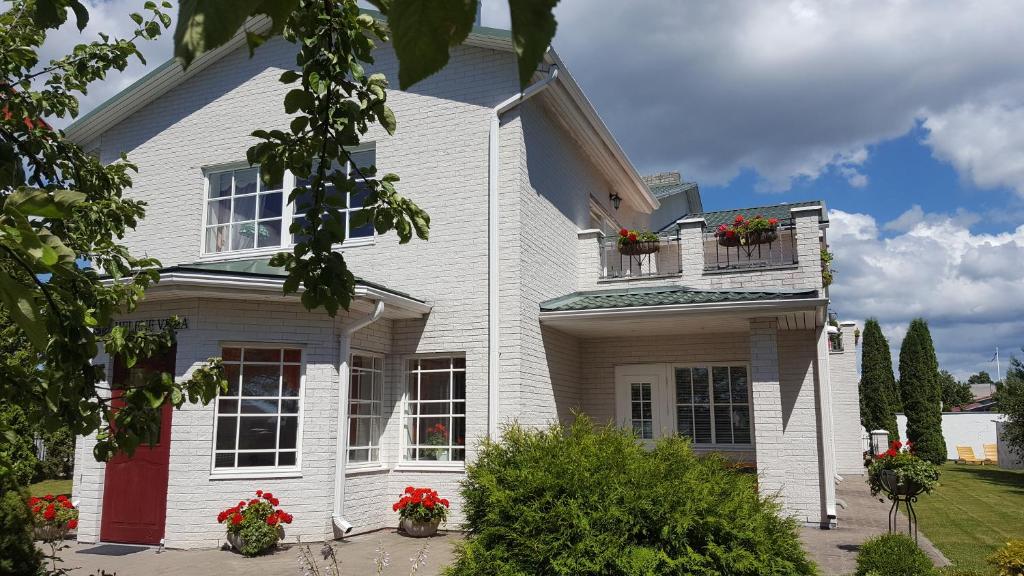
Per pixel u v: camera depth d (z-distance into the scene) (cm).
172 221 1241
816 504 1091
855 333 2083
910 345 3045
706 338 1235
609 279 1280
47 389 284
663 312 1046
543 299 1140
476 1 84
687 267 1218
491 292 1055
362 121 290
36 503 956
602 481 512
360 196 1149
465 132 1112
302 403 962
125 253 441
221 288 913
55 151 429
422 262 1108
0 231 146
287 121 1197
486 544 525
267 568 793
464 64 1130
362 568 786
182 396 352
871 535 1012
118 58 499
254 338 953
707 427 1221
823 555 856
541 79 1075
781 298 999
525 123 1116
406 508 984
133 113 1306
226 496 913
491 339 1044
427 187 1120
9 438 314
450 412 1076
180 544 894
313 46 280
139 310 965
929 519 1209
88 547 912
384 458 1084
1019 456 2422
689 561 481
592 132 1296
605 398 1273
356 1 282
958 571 776
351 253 1147
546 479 519
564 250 1247
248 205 1211
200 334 934
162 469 934
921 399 2970
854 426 2056
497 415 1027
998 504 1443
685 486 506
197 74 1271
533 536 506
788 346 1183
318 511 942
